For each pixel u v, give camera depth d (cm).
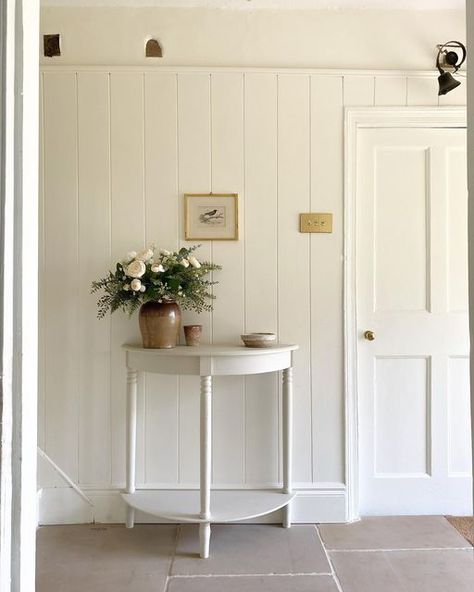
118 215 216
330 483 216
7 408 80
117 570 176
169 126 217
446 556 186
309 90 218
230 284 217
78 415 216
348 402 217
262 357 191
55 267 216
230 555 187
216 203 217
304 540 198
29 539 85
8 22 80
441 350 224
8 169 79
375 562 182
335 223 218
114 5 217
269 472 216
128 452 208
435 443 224
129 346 204
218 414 217
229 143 217
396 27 220
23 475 83
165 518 196
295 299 218
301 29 219
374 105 218
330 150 218
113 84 215
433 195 225
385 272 225
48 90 214
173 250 217
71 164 215
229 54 219
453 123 221
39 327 215
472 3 83
